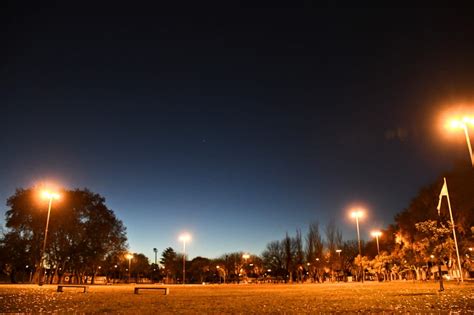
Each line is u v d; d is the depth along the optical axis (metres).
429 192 55.38
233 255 124.56
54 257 71.94
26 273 91.12
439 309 15.94
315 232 105.81
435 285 42.28
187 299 25.34
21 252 68.38
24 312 16.38
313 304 19.91
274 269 113.56
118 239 83.12
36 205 68.44
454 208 45.19
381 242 100.12
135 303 21.67
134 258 131.38
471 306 16.72
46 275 78.19
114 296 28.84
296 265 102.81
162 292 36.22
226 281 121.38
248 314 15.27
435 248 43.88
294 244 103.88
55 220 69.69
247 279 117.00
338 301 21.77
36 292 33.19
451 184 45.91
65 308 18.28
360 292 31.92
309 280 112.12
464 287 34.56
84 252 74.94
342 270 108.31
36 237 68.88
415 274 82.06
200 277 126.94
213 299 25.23
